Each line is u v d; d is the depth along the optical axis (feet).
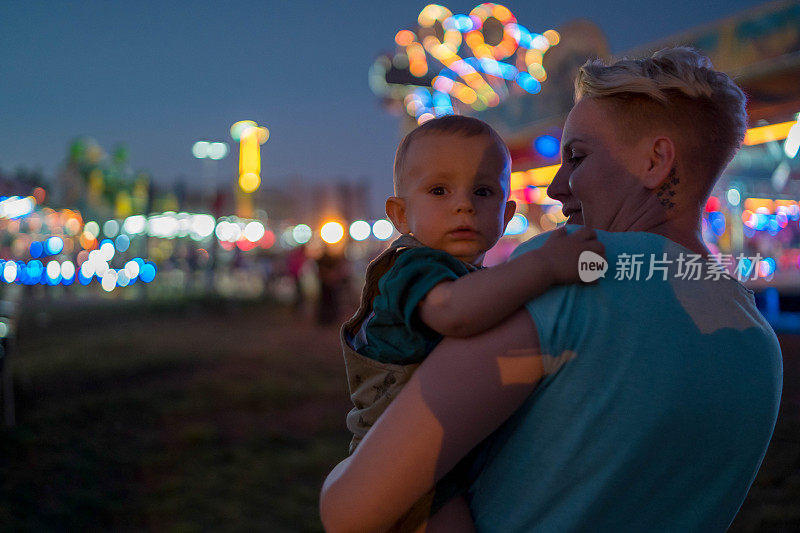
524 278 2.63
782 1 26.40
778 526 11.94
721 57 29.66
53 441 17.75
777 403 3.10
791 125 32.22
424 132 3.51
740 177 47.32
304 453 17.95
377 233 91.50
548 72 38.86
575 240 2.74
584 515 2.64
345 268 46.91
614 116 3.27
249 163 95.86
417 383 2.76
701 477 2.80
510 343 2.66
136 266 92.22
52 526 13.02
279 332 43.04
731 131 3.26
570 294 2.68
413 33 51.37
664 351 2.64
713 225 48.11
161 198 95.76
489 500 2.90
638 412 2.58
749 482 3.08
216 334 41.63
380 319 3.08
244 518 13.82
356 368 3.23
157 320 50.24
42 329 43.83
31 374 26.30
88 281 91.35
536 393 2.73
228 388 25.08
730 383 2.80
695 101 3.17
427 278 2.88
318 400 23.57
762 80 28.30
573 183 3.40
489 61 41.47
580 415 2.63
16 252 80.53
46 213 91.30
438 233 3.35
